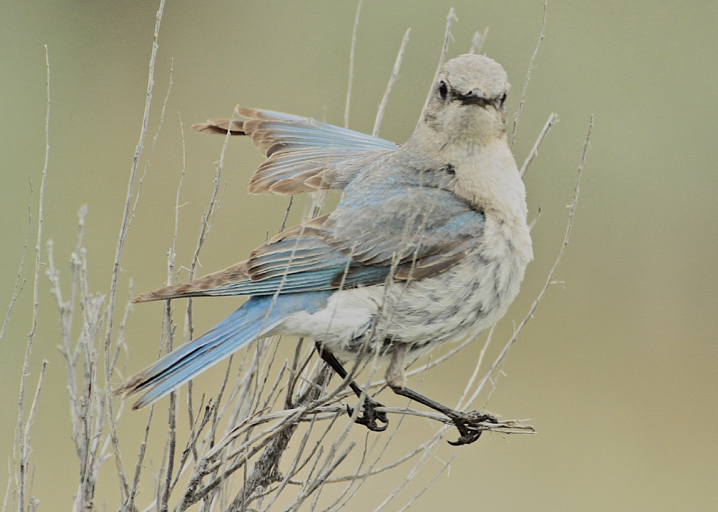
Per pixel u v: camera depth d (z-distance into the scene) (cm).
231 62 1981
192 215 1716
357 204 765
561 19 1844
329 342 738
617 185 1759
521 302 1669
